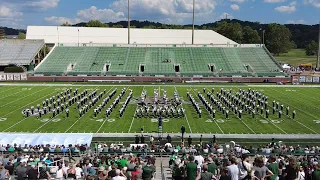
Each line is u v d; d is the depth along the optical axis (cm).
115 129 4103
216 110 5153
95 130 4053
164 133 3959
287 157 2306
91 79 8469
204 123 4419
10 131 3984
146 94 6450
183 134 3853
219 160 2070
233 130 4100
